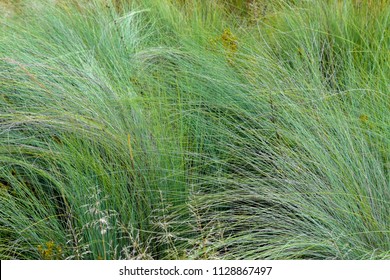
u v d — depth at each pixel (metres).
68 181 3.43
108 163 3.43
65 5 5.27
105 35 4.76
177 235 3.24
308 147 3.44
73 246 3.05
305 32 4.72
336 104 3.79
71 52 4.35
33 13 5.17
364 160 3.29
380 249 2.99
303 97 3.85
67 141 3.47
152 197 3.33
